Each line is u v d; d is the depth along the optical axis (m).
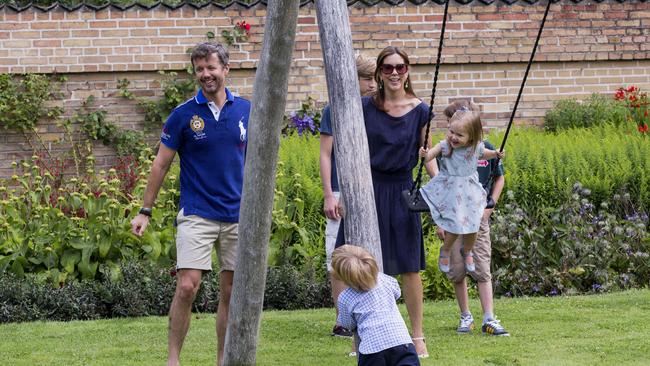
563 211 13.41
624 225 13.60
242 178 8.34
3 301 11.29
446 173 9.19
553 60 17.73
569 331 10.01
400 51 8.87
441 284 12.48
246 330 7.64
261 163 7.46
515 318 10.79
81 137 16.86
